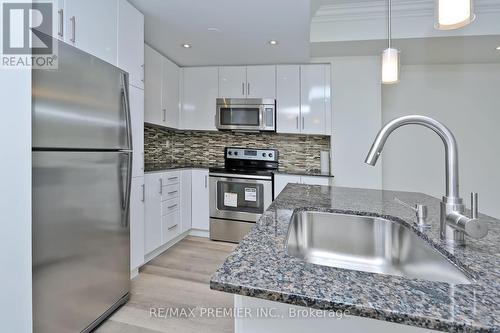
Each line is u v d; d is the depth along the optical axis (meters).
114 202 1.78
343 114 3.26
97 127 1.61
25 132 1.21
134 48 2.18
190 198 3.45
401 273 0.98
